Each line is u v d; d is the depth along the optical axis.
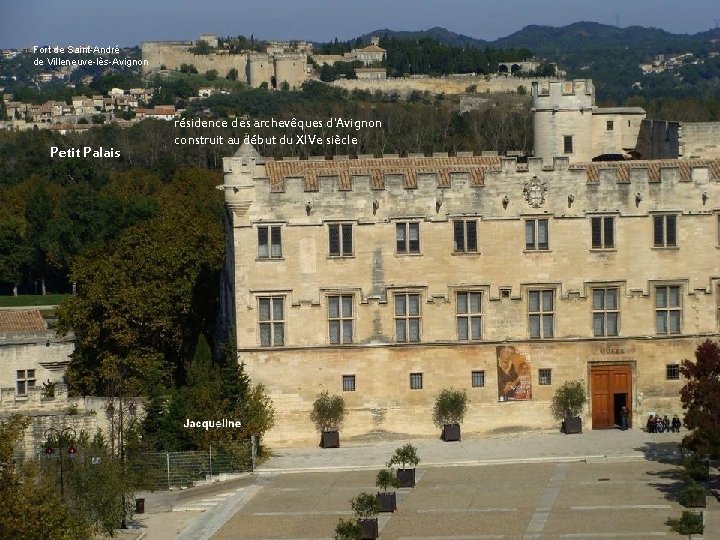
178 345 153.62
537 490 115.31
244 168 128.38
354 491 117.62
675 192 131.25
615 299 132.00
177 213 169.75
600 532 103.44
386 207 129.62
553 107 148.25
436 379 131.25
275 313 130.25
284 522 110.06
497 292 131.00
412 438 131.50
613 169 131.00
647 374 132.38
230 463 124.12
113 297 150.75
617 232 131.25
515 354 131.50
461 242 130.62
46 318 193.88
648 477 117.69
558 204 130.75
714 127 143.50
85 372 151.88
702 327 132.38
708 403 112.44
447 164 139.62
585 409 132.12
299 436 130.75
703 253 131.88
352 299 130.38
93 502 108.25
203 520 112.25
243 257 129.38
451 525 106.94
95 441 123.06
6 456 90.88
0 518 88.44
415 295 130.75
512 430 131.75
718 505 109.06
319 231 129.62
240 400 127.44
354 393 131.00
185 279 154.62
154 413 127.50
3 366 155.75
